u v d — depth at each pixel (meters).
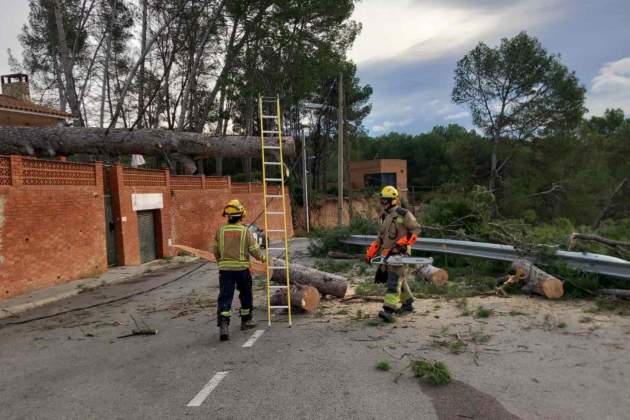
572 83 37.47
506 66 38.28
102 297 11.18
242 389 4.53
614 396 3.98
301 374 4.86
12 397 4.70
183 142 13.31
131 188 17.83
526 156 40.59
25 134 13.27
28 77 31.59
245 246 6.60
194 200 23.42
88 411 4.23
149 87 34.84
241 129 40.78
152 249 19.80
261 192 31.39
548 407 3.84
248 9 28.62
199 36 30.42
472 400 4.04
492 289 8.55
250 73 31.36
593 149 44.16
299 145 41.78
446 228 12.88
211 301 9.46
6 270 11.31
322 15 30.92
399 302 7.22
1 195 11.27
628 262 7.08
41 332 7.80
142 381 4.93
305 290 7.54
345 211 43.56
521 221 12.55
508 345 5.45
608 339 5.45
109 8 31.08
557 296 7.51
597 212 38.34
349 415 3.86
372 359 5.21
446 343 5.63
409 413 3.84
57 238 13.20
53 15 30.81
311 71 32.00
